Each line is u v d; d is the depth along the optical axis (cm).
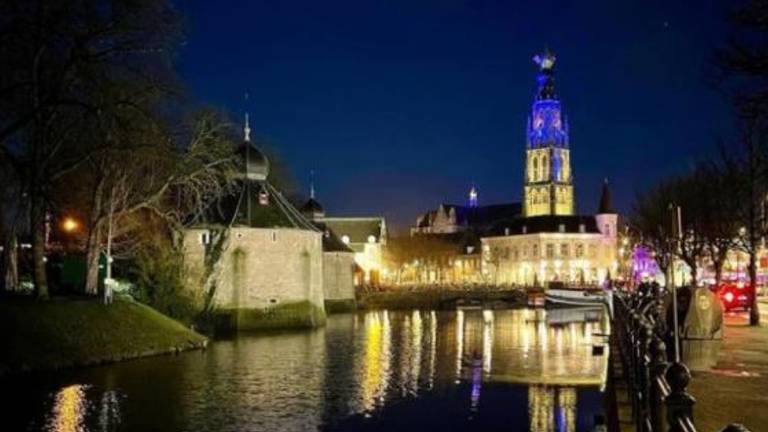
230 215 8656
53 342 5250
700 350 2859
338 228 19650
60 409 4009
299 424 3766
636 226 11838
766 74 2438
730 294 6141
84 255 8362
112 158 6250
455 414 3953
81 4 5384
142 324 6241
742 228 9069
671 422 959
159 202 7600
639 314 2495
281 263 8762
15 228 7106
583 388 4644
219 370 5356
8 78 5375
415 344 7212
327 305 12838
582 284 17938
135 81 5831
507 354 6356
